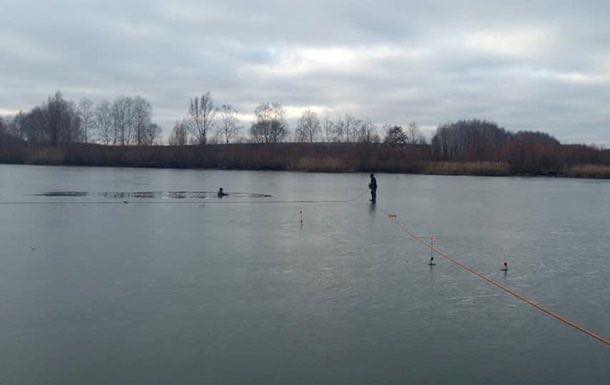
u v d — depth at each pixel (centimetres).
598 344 1301
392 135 9969
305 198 4628
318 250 2323
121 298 1606
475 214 3681
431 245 2434
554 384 1104
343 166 8538
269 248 2355
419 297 1644
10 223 2962
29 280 1784
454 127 11681
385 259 2158
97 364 1180
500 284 1797
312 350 1255
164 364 1181
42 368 1158
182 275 1869
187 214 3453
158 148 9550
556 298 1648
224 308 1527
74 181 6084
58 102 10369
